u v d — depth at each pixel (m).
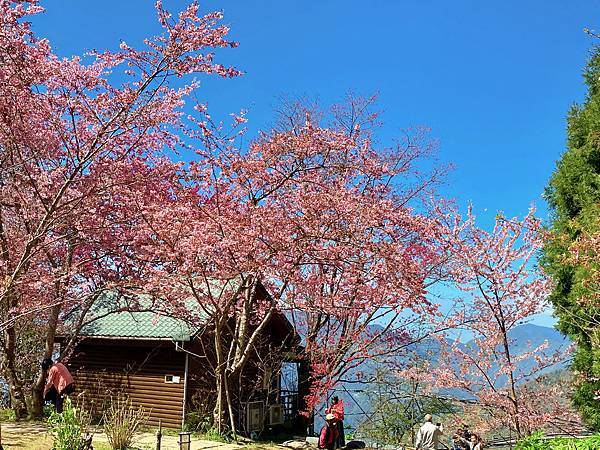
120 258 12.54
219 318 13.86
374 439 15.80
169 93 10.06
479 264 12.76
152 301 12.90
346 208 12.09
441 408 15.53
